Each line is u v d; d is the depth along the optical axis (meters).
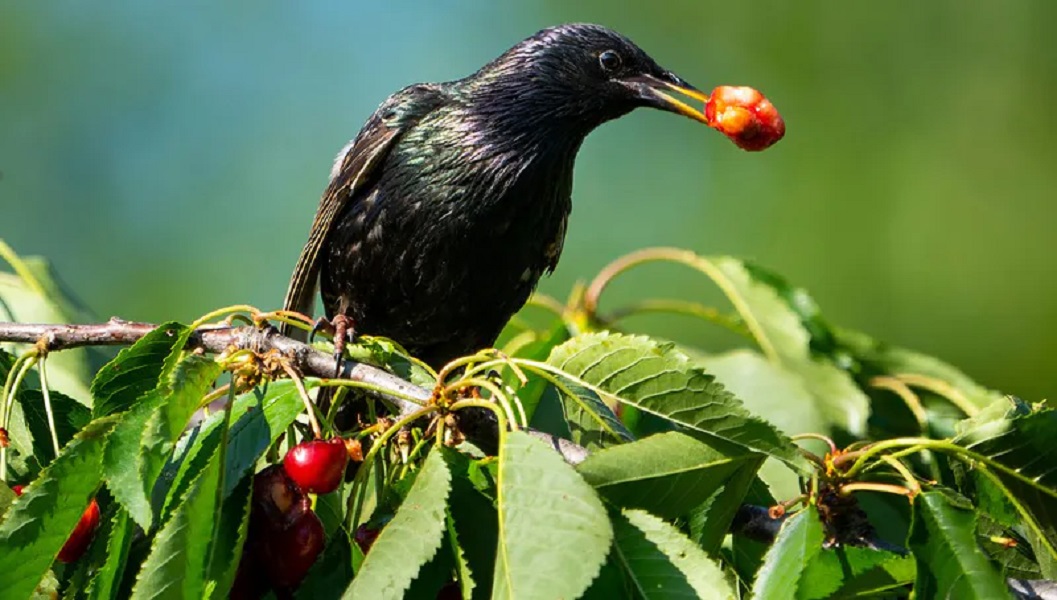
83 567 6.87
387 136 11.40
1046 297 19.78
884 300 20.03
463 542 6.09
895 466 6.53
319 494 6.48
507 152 11.22
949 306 19.83
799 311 10.95
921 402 10.80
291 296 11.93
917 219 20.22
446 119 11.37
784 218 20.45
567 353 6.65
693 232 20.45
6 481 7.64
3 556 6.18
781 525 6.59
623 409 8.51
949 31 21.03
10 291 9.89
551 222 11.68
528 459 5.85
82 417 7.88
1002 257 19.97
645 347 6.58
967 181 20.52
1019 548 7.41
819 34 21.34
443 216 11.30
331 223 11.70
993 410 7.20
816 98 21.14
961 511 6.11
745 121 10.45
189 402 6.30
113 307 21.73
